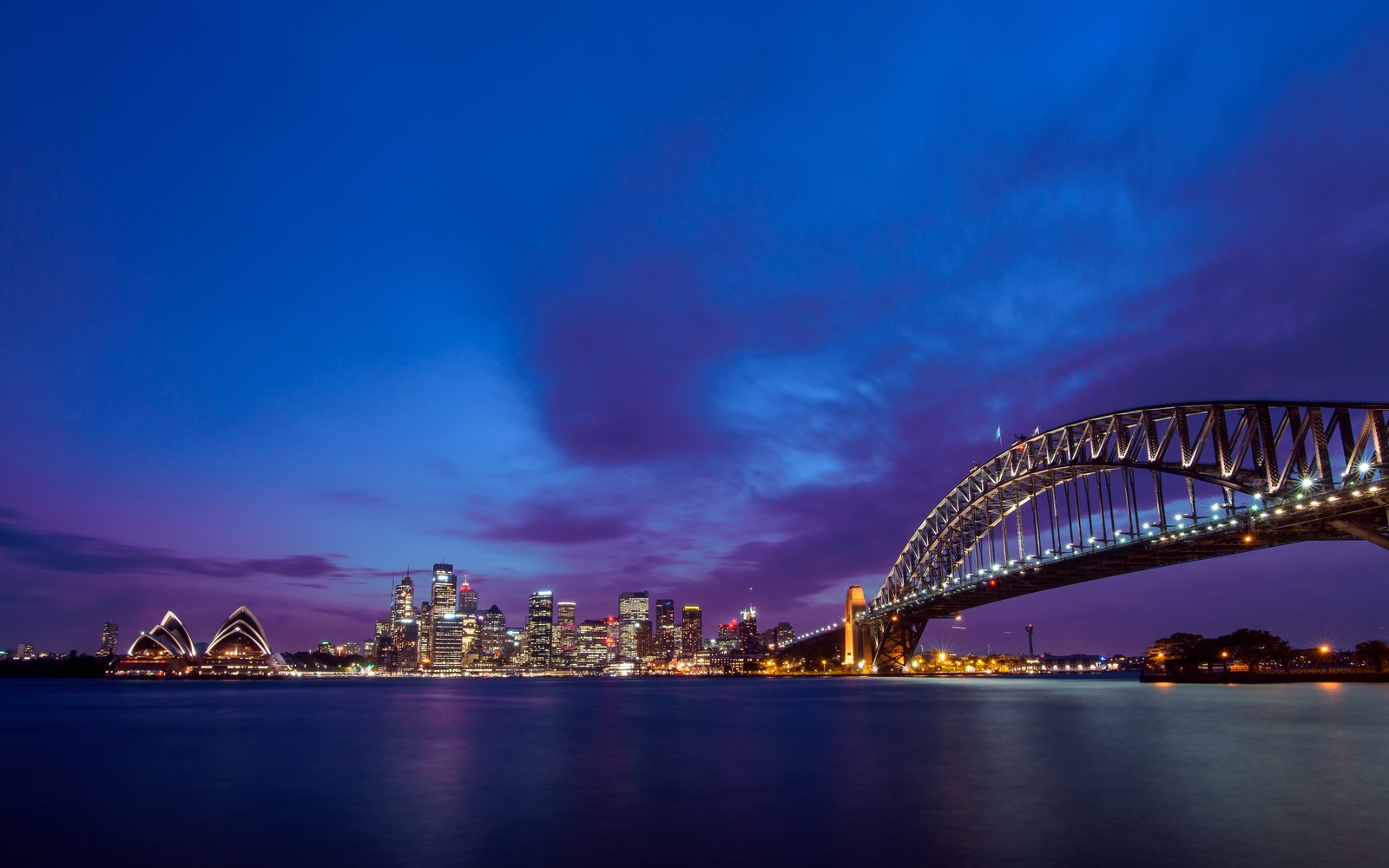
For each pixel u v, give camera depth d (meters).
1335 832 25.22
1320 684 144.88
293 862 23.58
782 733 62.72
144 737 66.69
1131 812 28.27
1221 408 92.44
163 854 24.62
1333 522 82.69
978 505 155.88
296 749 54.81
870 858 22.84
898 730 63.38
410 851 24.64
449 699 155.38
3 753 53.50
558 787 36.12
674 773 40.44
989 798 31.50
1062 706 91.31
